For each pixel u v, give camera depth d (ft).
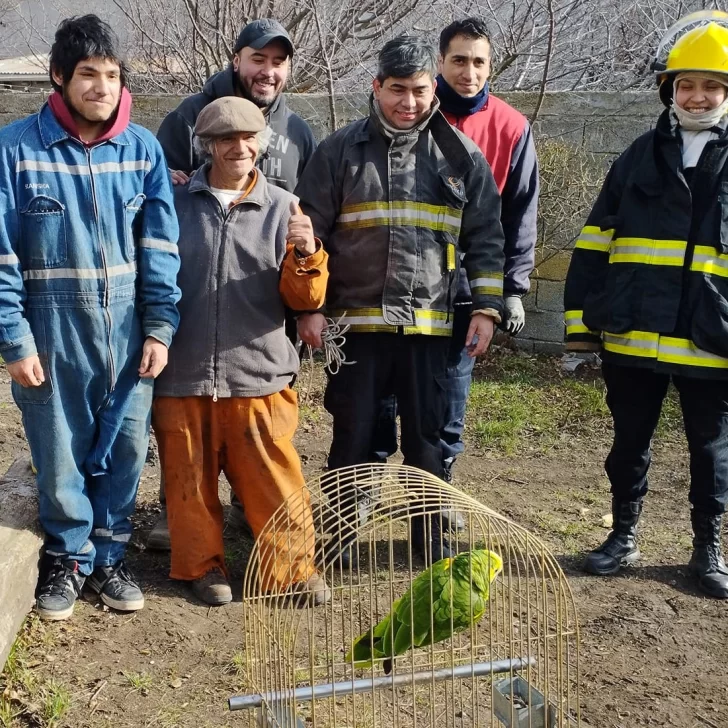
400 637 9.82
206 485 13.88
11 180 11.79
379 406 14.53
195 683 11.86
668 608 14.19
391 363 14.26
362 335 14.11
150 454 19.81
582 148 25.73
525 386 24.52
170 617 13.34
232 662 12.32
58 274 12.10
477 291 14.32
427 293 13.93
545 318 26.76
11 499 13.93
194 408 13.51
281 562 13.51
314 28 30.55
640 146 14.48
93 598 13.62
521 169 15.70
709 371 13.85
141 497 17.67
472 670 10.15
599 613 13.97
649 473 19.72
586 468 19.88
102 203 12.18
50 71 11.95
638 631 13.51
